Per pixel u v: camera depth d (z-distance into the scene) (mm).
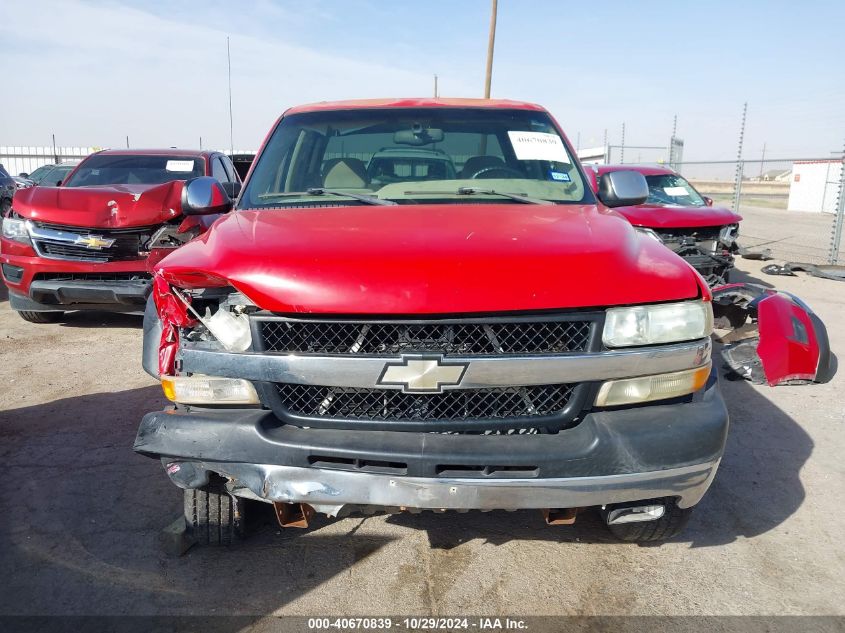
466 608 2629
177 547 2932
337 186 3416
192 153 8242
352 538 3082
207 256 2494
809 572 2916
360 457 2268
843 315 7953
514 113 3904
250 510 3145
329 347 2314
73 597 2656
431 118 3811
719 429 2395
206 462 2396
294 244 2451
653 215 8852
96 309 6473
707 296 2488
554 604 2664
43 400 4828
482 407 2340
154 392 4996
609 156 19969
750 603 2697
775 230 18719
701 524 3295
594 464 2270
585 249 2424
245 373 2344
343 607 2621
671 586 2793
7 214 6477
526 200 3234
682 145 18531
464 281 2238
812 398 5090
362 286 2234
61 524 3186
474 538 3105
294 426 2387
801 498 3576
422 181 3438
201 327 2488
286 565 2875
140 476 3676
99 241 6102
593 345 2322
